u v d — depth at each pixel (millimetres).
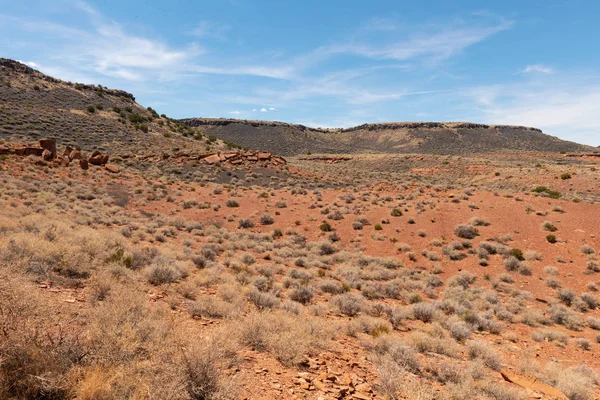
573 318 14477
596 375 8750
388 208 33500
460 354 8906
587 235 24859
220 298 9656
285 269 18844
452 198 35656
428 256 23500
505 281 19938
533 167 95688
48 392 3102
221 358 4855
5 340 3207
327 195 42188
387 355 6914
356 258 23156
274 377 4969
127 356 3994
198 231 26797
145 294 7785
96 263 9523
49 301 5281
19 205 23109
